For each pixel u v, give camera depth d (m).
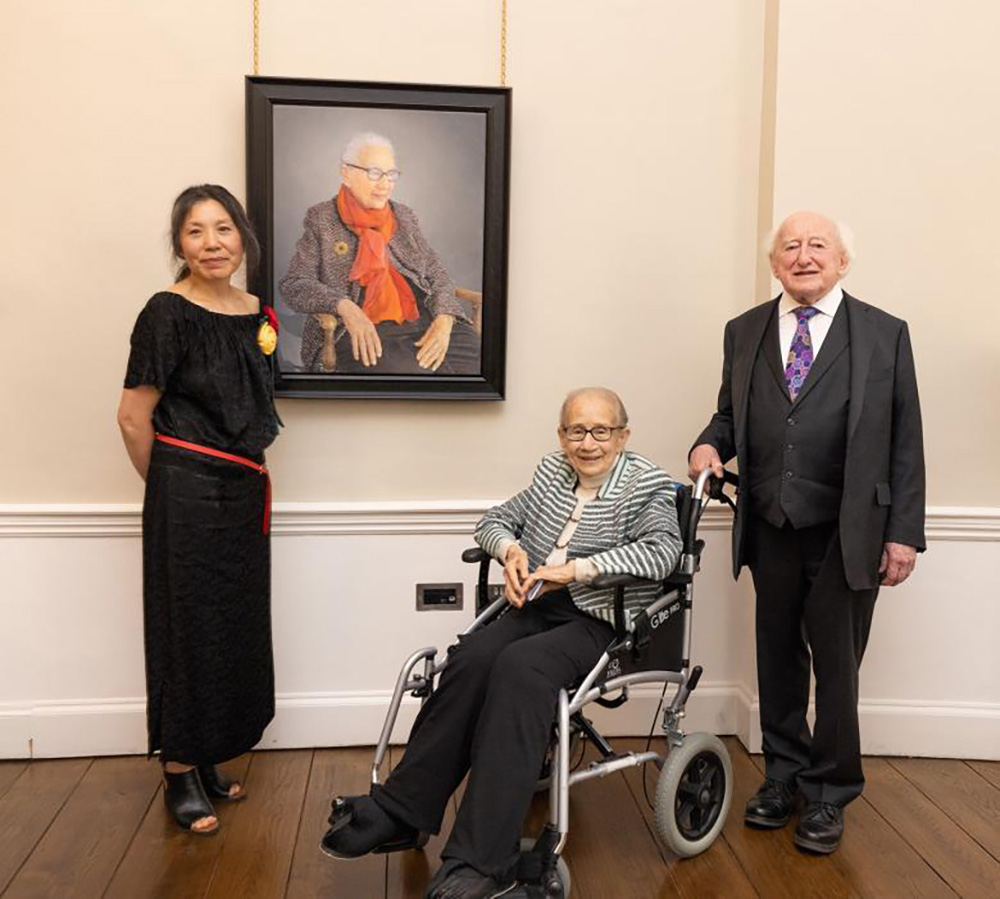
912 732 3.09
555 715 2.19
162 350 2.40
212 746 2.55
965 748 3.08
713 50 3.05
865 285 2.96
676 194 3.09
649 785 2.88
